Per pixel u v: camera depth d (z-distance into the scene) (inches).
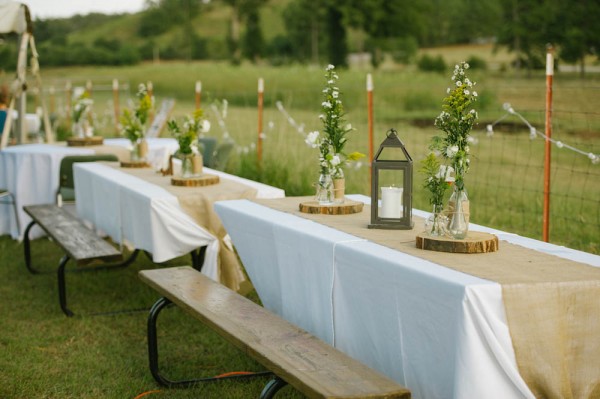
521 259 108.5
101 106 901.8
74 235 202.4
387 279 108.8
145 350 173.2
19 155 293.1
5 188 302.4
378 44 2795.3
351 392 89.5
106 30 4330.7
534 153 491.2
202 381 153.3
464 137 114.3
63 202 287.1
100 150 305.7
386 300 110.2
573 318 96.0
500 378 94.3
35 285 232.4
